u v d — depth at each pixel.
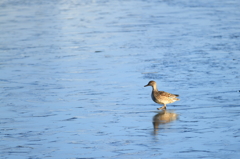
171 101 16.14
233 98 17.08
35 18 43.03
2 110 16.11
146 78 20.77
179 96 17.61
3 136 13.41
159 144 12.56
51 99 17.52
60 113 15.68
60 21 40.91
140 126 14.14
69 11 48.06
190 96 17.55
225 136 13.08
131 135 13.34
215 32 33.00
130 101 17.14
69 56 26.25
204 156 11.66
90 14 45.31
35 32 35.19
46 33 34.66
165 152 11.98
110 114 15.51
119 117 15.16
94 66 23.53
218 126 13.97
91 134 13.50
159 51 27.02
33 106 16.59
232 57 24.78
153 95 16.19
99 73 21.94
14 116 15.38
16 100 17.42
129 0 58.12
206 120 14.59
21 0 60.22
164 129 13.83
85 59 25.33
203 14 42.75
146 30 34.78
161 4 52.41
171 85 19.31
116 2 56.19
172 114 15.39
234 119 14.62
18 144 12.74
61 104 16.80
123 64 23.86
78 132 13.70
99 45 29.44
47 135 13.46
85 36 32.94
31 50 28.17
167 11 45.69
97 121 14.74
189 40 30.22
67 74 21.84
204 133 13.37
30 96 17.98
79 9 49.75
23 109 16.22
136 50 27.52
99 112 15.76
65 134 13.53
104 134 13.48
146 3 54.03
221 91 18.14
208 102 16.67
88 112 15.77
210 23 37.28
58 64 24.17
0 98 17.73
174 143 12.62
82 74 21.80
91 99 17.45
